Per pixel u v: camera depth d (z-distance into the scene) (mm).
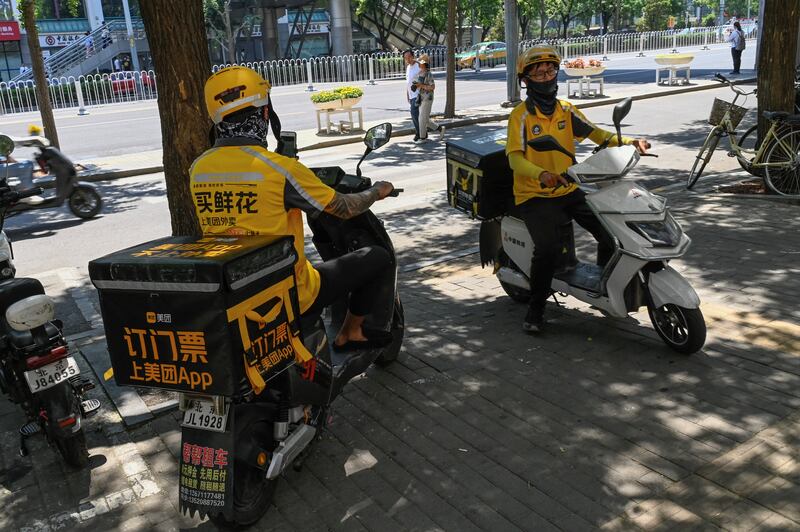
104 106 25578
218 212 3252
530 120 4824
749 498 3250
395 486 3533
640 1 57312
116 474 3816
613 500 3305
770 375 4328
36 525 3434
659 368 4527
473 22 45375
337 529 3256
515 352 4898
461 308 5805
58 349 3752
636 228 4523
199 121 4641
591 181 4523
